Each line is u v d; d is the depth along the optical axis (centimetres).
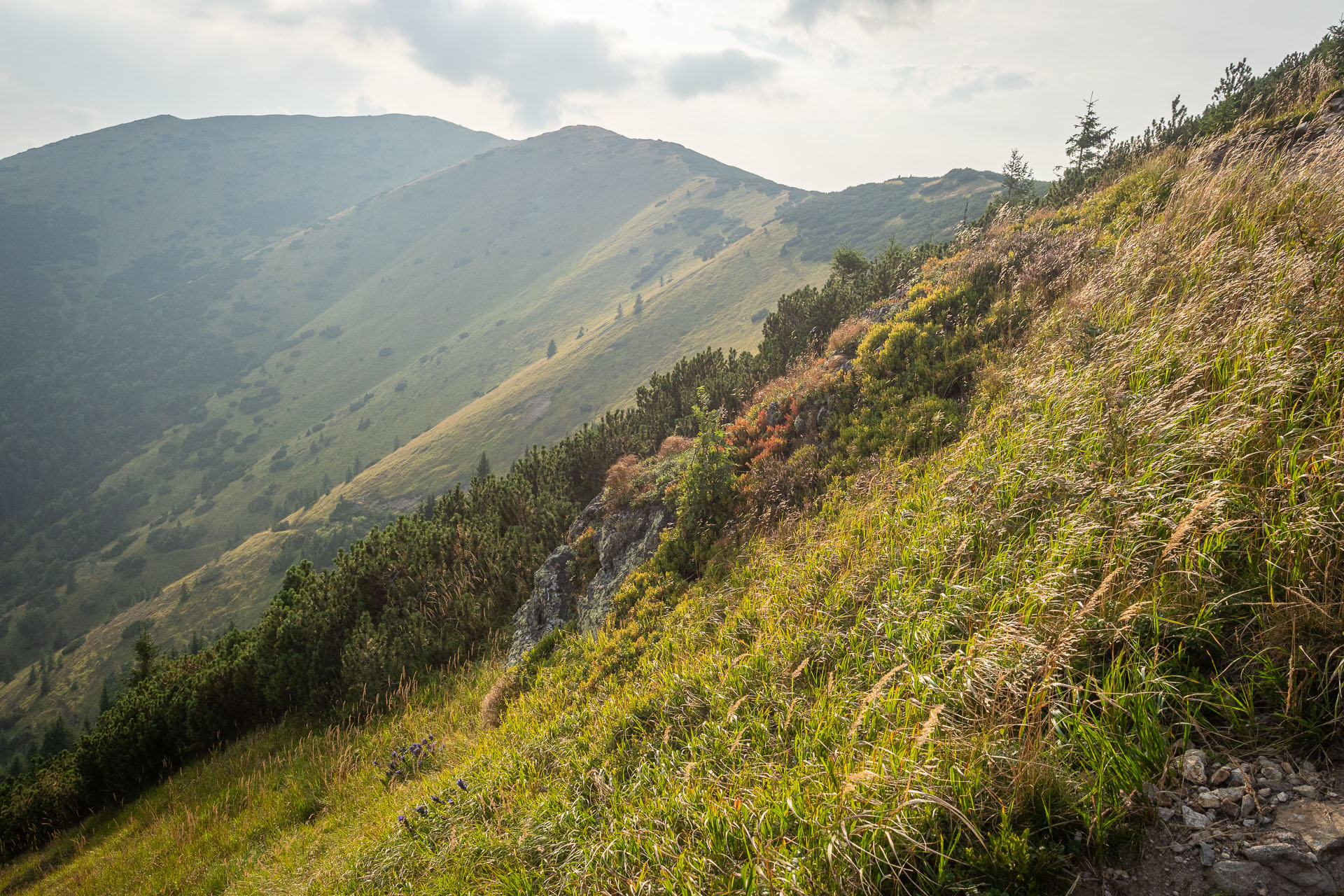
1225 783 250
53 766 1691
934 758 289
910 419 797
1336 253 503
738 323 17025
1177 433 408
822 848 283
